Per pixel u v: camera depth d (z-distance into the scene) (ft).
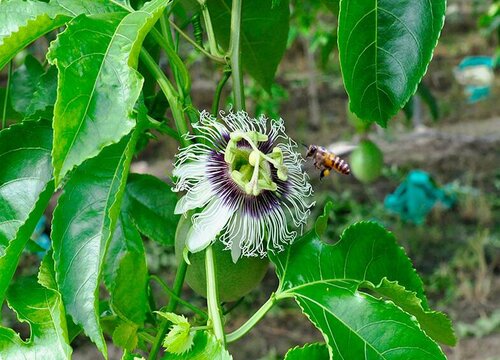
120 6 0.79
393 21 0.75
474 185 5.87
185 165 0.81
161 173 6.28
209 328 0.77
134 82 0.65
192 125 0.82
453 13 10.75
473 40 10.14
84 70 0.65
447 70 9.25
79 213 0.79
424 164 6.27
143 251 0.90
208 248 0.80
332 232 5.02
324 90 8.39
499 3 3.55
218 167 0.82
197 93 7.14
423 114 7.96
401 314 0.79
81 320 0.74
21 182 0.82
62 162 0.62
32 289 0.81
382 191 5.74
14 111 1.30
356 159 2.78
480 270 4.25
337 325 0.79
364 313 0.79
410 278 0.92
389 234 0.91
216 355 0.72
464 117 7.96
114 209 0.73
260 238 0.83
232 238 0.81
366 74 0.76
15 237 0.76
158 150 6.77
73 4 0.77
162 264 4.39
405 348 0.77
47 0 0.94
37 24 0.73
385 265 0.91
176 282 0.86
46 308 0.79
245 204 0.81
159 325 0.87
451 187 5.63
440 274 4.35
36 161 0.82
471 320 3.91
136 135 0.80
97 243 0.77
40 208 0.79
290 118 7.93
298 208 0.85
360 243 0.90
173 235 0.98
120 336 0.84
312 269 0.86
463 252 4.62
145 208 0.98
